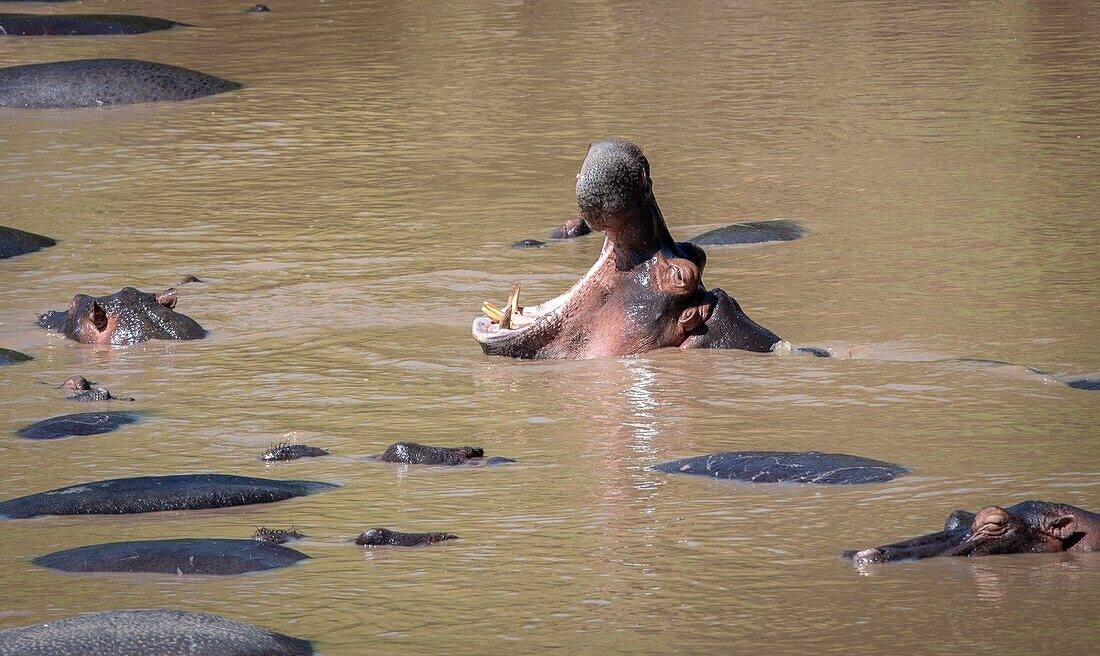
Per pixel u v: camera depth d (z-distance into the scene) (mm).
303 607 12086
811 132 37750
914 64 47969
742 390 18922
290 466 16375
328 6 68625
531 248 27609
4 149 39094
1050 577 12219
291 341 22141
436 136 39156
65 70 47312
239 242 28531
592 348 21109
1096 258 24922
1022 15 58594
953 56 49312
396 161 36156
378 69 50688
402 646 11227
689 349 21047
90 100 46094
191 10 68188
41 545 13930
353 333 22500
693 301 21219
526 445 16938
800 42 53688
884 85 44219
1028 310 22094
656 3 65750
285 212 31047
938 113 39562
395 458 16406
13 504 15070
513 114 41812
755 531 13633
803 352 20516
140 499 14977
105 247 28375
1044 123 37594
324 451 16875
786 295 23609
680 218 29500
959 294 23188
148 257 27516
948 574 12359
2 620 11922
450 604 12062
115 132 41219
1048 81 43750
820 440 16609
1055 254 25328
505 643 11227
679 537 13539
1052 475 14953
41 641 10898
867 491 14711
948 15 59250
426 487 15430
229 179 34594
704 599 11984
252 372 20531
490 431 17547
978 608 11578
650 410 18219
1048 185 30719
